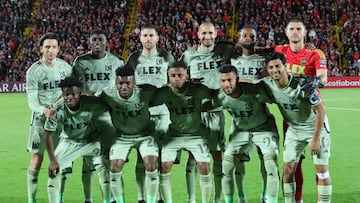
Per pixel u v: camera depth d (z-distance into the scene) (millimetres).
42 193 7238
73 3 32219
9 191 7418
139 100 5801
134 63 7074
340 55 29516
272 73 5430
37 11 32125
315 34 29703
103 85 6762
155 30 7020
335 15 31391
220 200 6445
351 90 25797
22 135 12703
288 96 5523
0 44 29953
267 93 5723
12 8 31578
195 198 6801
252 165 8898
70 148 6035
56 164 5773
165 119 6762
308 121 5645
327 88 27484
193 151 5914
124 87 5645
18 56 29469
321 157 5559
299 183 6289
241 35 6695
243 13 31547
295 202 6324
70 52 28906
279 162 9078
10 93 26797
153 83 7070
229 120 14156
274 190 5688
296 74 6273
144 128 5996
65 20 31156
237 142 6012
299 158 5898
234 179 6211
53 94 6355
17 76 27875
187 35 30219
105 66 6746
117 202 5844
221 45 7031
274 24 30594
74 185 7727
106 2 32188
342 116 15398
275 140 5895
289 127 5809
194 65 6992
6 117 16281
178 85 5688
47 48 6180
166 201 5957
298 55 6297
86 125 6000
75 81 5730
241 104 5820
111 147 6004
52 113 5711
